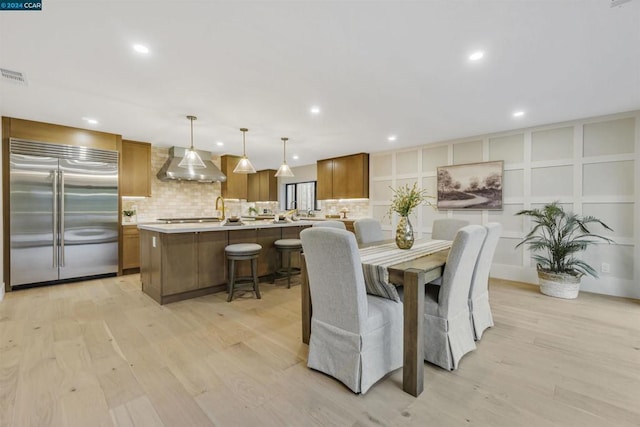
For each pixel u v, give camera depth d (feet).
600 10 5.52
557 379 6.15
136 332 8.34
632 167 11.34
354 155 20.11
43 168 12.68
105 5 5.31
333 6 5.42
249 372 6.41
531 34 6.31
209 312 9.92
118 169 14.79
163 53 7.02
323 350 6.31
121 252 15.03
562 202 12.82
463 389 5.84
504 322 9.14
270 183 28.04
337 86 8.98
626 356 7.07
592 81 8.64
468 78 8.45
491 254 8.32
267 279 13.99
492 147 14.73
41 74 8.05
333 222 10.91
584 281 12.42
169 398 5.52
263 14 5.63
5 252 11.96
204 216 20.42
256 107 10.78
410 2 5.30
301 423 4.91
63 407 5.23
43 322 8.98
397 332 6.56
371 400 5.51
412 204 8.95
